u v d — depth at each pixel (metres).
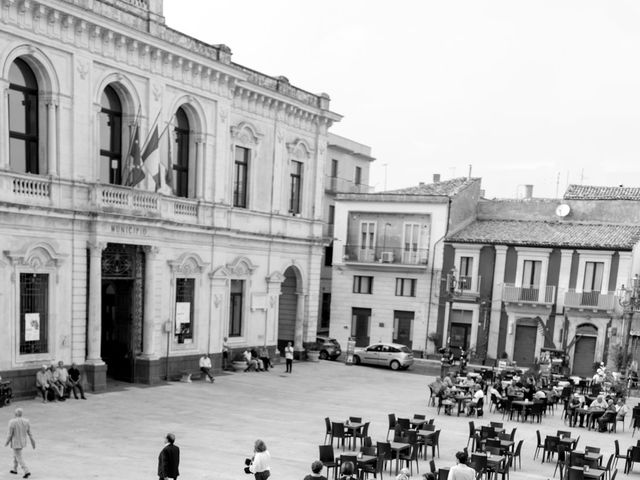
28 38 21.83
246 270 33.06
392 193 47.44
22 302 22.06
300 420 21.77
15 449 13.94
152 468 15.11
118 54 25.11
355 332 47.09
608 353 39.19
